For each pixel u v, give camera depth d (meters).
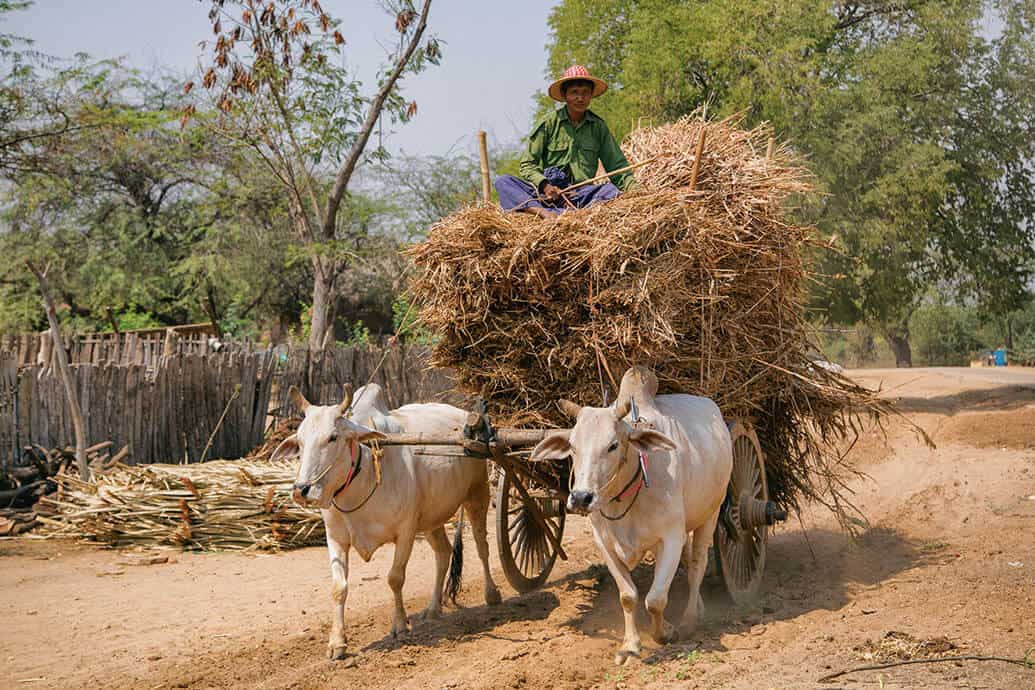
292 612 7.00
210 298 25.39
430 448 6.65
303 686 5.33
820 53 22.80
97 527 9.29
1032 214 23.78
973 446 15.01
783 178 6.78
